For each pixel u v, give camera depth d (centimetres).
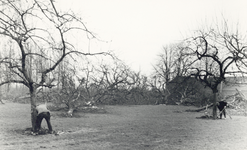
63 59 1364
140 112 3412
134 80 4819
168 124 2061
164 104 5362
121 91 4566
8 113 2694
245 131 1656
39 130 1445
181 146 1142
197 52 2533
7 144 1147
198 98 4631
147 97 5572
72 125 1923
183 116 2889
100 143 1204
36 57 1392
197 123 2155
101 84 3719
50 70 1450
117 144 1181
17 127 1712
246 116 2944
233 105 3356
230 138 1378
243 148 1105
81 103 3347
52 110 3155
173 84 5022
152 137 1397
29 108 3284
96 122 2162
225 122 2253
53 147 1098
